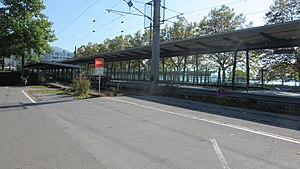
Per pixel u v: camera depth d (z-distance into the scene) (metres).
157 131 6.61
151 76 19.84
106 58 36.72
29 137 5.73
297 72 29.50
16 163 4.09
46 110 10.08
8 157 4.37
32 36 30.75
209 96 15.52
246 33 14.45
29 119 7.99
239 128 7.28
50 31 33.38
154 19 20.00
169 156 4.60
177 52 23.52
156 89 19.58
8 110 9.97
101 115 9.06
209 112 10.54
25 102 12.84
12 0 30.17
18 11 30.83
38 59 32.69
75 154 4.59
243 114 10.19
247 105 12.73
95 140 5.59
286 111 11.04
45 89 23.80
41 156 4.45
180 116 9.21
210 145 5.39
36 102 12.91
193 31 40.09
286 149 5.21
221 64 34.59
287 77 29.89
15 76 34.31
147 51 26.19
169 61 41.94
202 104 13.37
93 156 4.50
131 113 9.68
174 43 19.73
